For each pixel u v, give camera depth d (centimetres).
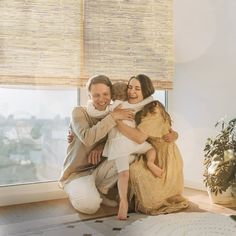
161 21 303
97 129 236
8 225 216
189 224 218
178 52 324
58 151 288
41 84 255
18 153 274
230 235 201
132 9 288
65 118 288
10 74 245
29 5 248
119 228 211
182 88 325
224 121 288
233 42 285
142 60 295
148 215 235
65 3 261
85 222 222
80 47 268
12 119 269
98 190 249
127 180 236
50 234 202
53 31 257
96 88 244
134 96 246
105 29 278
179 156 255
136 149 242
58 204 262
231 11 285
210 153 263
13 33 244
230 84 289
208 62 304
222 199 262
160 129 249
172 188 248
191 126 319
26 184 268
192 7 310
